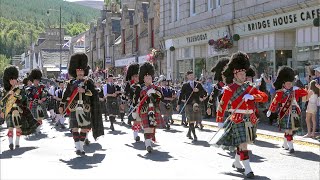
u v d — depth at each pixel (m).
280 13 19.27
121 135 15.13
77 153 10.95
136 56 39.19
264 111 17.50
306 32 18.20
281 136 13.77
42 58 79.00
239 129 8.43
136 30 40.31
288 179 8.27
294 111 11.17
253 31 21.44
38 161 10.12
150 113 11.28
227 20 23.41
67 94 10.98
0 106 12.40
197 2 27.61
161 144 12.80
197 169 9.16
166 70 32.94
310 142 12.49
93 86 11.28
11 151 11.65
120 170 9.08
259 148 11.87
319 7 16.91
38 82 16.12
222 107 8.62
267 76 19.33
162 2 32.97
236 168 9.14
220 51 24.52
